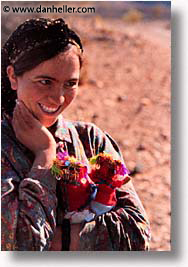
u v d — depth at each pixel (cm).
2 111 242
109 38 1282
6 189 222
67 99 227
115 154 253
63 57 221
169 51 1265
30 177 224
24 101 228
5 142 230
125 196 246
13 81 232
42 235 220
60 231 231
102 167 241
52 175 228
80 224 233
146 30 1531
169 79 1041
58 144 240
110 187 240
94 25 1354
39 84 223
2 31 727
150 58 1173
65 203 236
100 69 1045
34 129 230
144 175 624
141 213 244
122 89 955
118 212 239
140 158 676
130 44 1280
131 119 815
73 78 224
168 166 660
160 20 1739
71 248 230
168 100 920
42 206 223
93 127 254
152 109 867
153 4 1838
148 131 771
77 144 245
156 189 587
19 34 226
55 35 220
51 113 228
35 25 223
